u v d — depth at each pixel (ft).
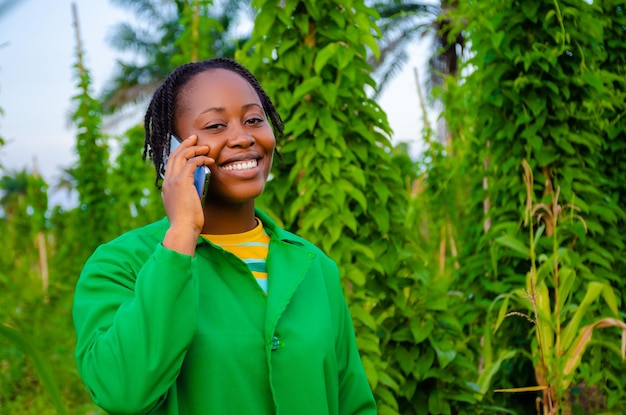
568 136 10.69
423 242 15.81
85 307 3.97
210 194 4.43
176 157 4.08
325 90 8.64
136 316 3.58
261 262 4.51
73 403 15.46
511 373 11.03
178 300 3.63
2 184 9.37
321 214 8.58
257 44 9.14
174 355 3.59
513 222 9.94
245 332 4.10
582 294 10.49
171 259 3.66
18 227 31.50
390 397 8.74
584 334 8.20
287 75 9.04
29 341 3.24
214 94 4.32
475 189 12.22
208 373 3.95
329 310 4.62
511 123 10.82
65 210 30.83
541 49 10.59
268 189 9.02
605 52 12.07
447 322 9.46
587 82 10.46
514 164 10.74
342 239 8.79
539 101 10.52
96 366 3.60
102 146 24.76
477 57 10.98
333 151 8.66
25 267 28.17
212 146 4.25
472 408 9.60
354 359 5.02
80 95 24.22
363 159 8.98
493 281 11.05
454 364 9.49
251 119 4.38
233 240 4.55
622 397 11.47
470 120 12.40
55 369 16.15
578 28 10.73
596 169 11.89
